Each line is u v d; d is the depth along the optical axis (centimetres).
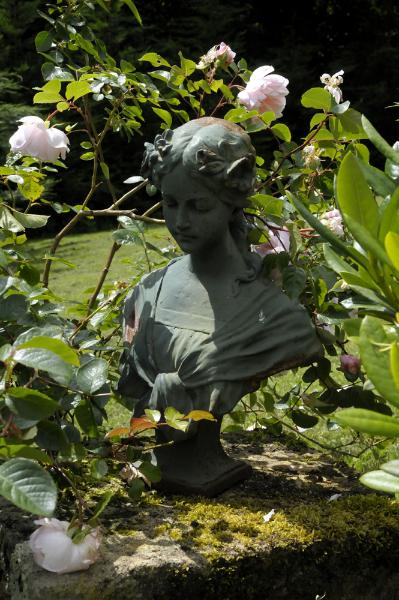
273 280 223
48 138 236
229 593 188
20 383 208
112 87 293
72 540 175
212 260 217
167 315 219
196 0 1263
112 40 1070
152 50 1124
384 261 139
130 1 270
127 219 271
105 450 215
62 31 273
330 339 235
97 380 199
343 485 238
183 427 191
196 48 1205
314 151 261
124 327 233
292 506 217
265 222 230
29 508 150
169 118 275
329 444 356
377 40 1398
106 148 1050
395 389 139
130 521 203
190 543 191
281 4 1403
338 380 443
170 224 212
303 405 288
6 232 253
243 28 1348
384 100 1288
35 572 177
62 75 267
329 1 1409
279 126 254
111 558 183
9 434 176
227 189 205
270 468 252
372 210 153
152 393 214
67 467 223
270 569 192
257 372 208
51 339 160
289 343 211
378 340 144
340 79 258
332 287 231
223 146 203
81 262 841
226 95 269
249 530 198
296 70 1238
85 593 174
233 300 214
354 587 203
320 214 262
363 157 254
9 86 937
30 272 246
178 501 215
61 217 1068
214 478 222
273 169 265
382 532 204
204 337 210
